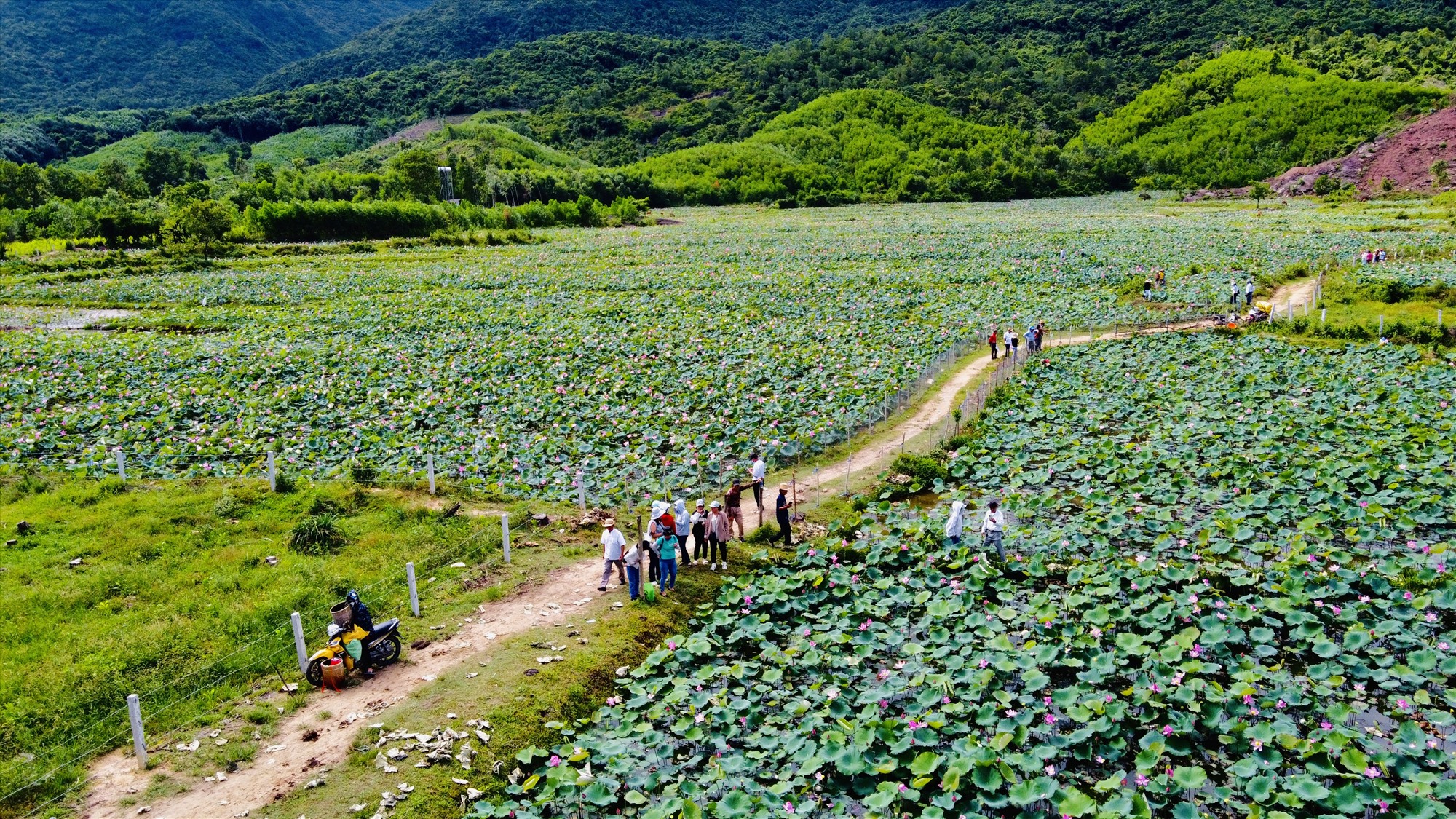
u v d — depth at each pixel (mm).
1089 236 80562
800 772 13312
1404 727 13562
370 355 39625
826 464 27969
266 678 16109
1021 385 34594
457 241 91500
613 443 28781
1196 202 117688
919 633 17781
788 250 78750
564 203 123000
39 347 40344
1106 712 14219
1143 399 32000
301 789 13266
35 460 26453
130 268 69000
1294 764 13398
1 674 15617
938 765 13375
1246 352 37781
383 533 21766
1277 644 16594
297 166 165375
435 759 13898
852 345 40500
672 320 48031
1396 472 23641
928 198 141875
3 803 12820
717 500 23844
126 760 13961
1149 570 18844
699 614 18609
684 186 148875
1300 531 20625
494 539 21484
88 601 18188
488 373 36719
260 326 47562
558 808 13398
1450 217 76625
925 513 23516
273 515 22625
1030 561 20141
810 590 19312
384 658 16453
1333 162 117625
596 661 16672
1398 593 17266
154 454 27188
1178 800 12961
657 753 14383
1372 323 41250
